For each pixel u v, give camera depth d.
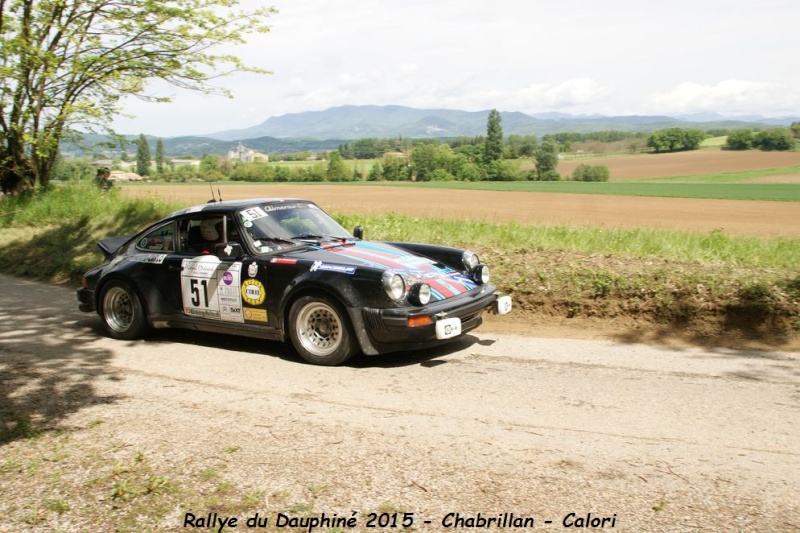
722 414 4.27
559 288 7.39
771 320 6.48
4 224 14.28
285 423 4.23
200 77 15.98
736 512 3.03
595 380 5.05
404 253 6.31
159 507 3.18
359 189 63.91
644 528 2.90
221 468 3.56
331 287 5.44
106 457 3.76
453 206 39.66
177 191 46.66
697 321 6.70
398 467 3.53
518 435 3.96
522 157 144.50
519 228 12.39
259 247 6.07
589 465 3.53
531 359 5.70
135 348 6.43
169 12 14.82
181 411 4.52
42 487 3.43
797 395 4.63
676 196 50.09
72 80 15.70
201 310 6.32
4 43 14.13
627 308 7.04
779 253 9.23
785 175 88.75
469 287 6.00
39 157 16.73
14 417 4.46
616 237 10.99
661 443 3.82
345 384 5.07
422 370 5.41
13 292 9.67
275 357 5.95
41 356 6.11
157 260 6.59
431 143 116.75
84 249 12.34
